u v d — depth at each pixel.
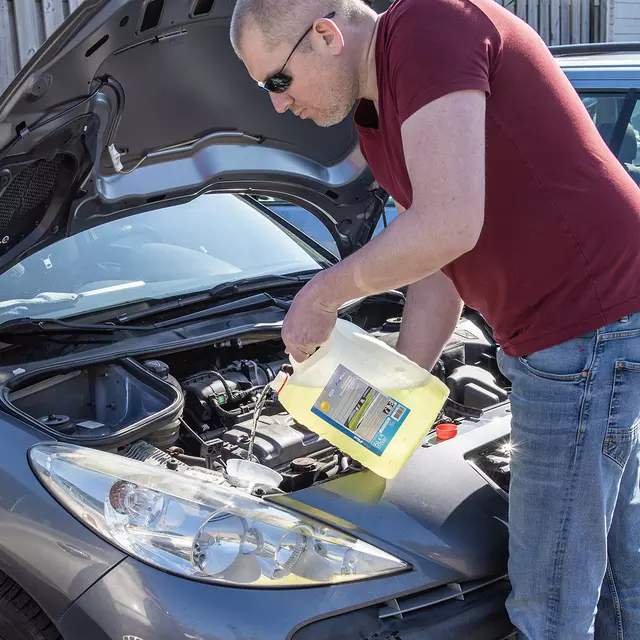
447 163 1.50
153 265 3.05
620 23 8.84
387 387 1.94
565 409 1.71
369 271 1.61
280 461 2.30
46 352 2.55
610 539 1.92
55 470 1.88
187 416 2.52
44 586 1.75
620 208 1.69
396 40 1.58
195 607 1.64
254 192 2.96
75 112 2.12
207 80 2.45
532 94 1.63
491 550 1.91
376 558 1.80
